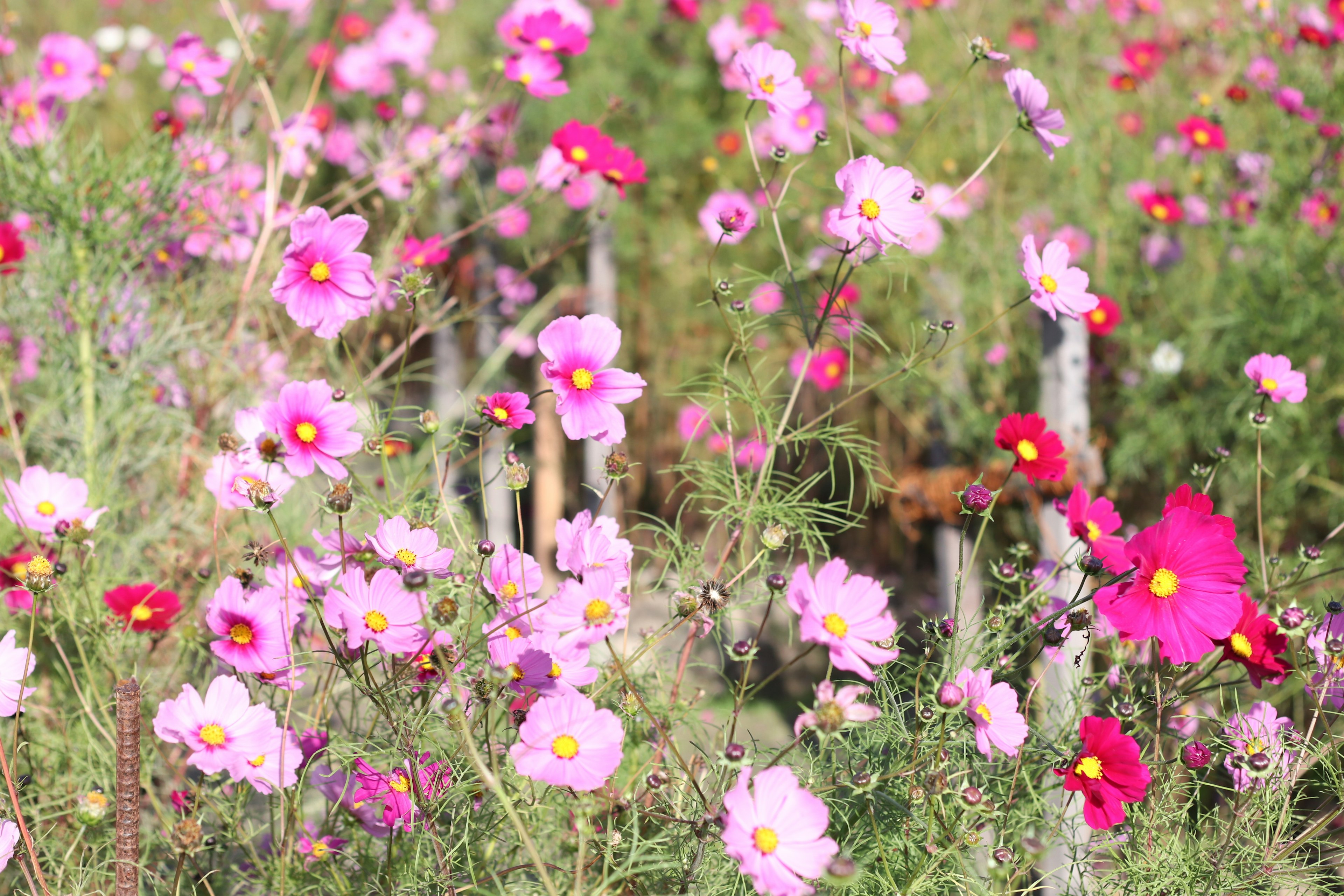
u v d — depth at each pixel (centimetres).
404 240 320
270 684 246
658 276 464
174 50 300
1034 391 372
